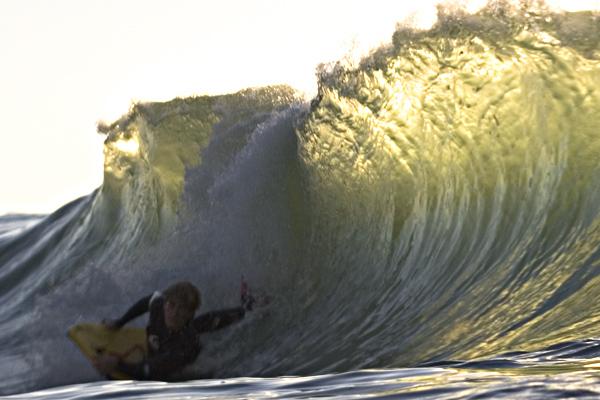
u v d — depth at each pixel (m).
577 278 25.06
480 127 33.09
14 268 51.56
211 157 42.69
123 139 49.94
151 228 46.28
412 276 31.67
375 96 36.81
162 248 41.03
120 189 50.25
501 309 25.47
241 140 43.19
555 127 30.61
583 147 29.59
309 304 33.31
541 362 17.22
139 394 17.20
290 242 37.38
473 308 26.55
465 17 33.75
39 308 36.78
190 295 29.58
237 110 44.31
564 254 26.83
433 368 17.16
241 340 30.39
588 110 30.08
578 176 29.19
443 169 34.09
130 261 45.22
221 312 30.09
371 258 34.53
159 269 38.75
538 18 31.94
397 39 35.97
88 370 32.06
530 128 31.45
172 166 46.78
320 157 38.38
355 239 35.84
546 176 30.19
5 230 78.38
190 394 16.83
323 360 28.05
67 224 53.50
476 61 33.28
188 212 41.31
